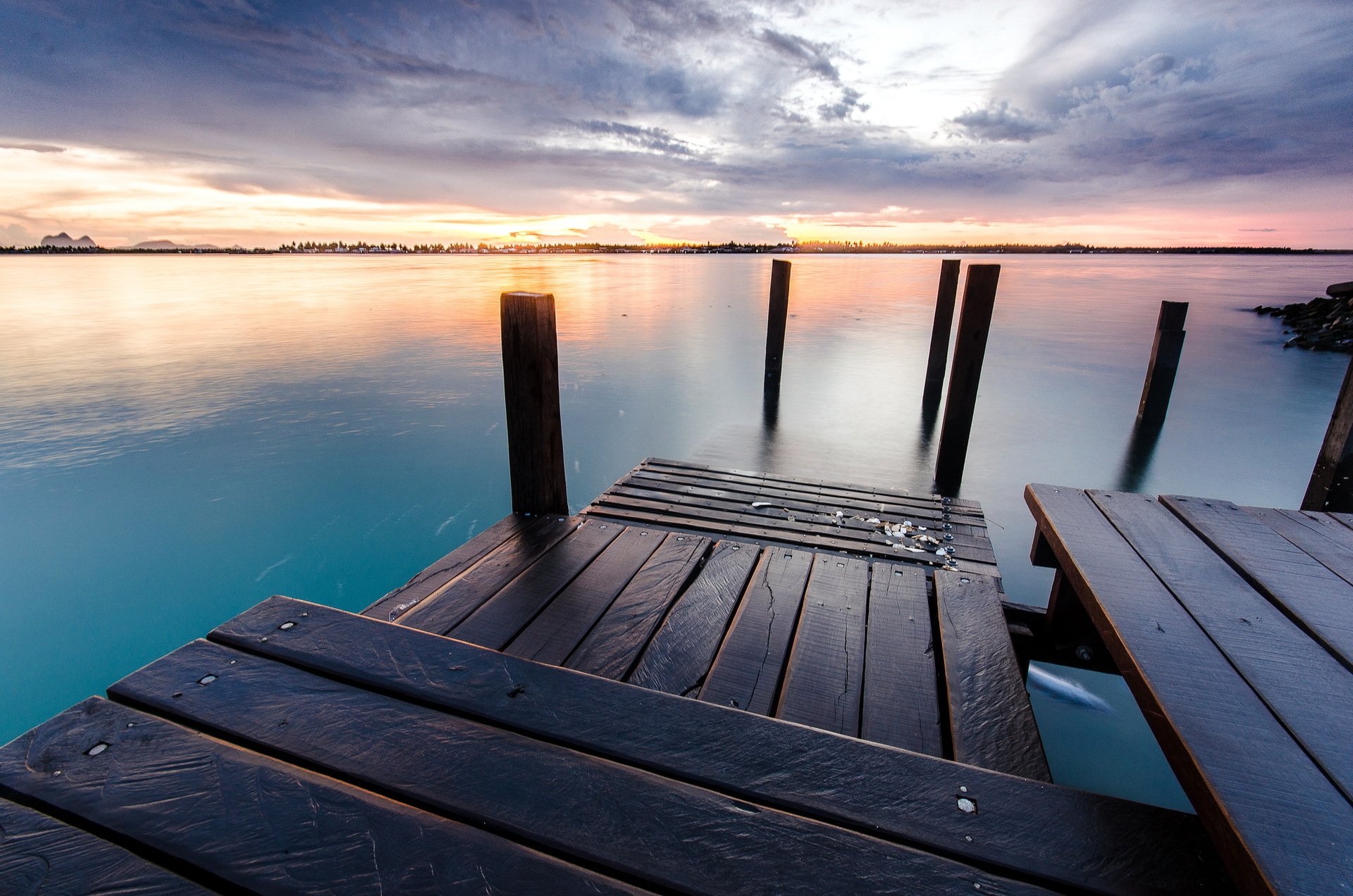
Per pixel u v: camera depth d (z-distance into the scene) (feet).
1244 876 2.76
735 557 8.09
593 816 3.30
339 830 3.16
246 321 59.67
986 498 20.71
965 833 3.26
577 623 6.56
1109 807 3.41
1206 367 41.65
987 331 18.37
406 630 4.90
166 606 15.94
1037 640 8.82
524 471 9.26
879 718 5.18
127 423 28.63
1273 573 5.20
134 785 3.38
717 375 39.01
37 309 69.26
